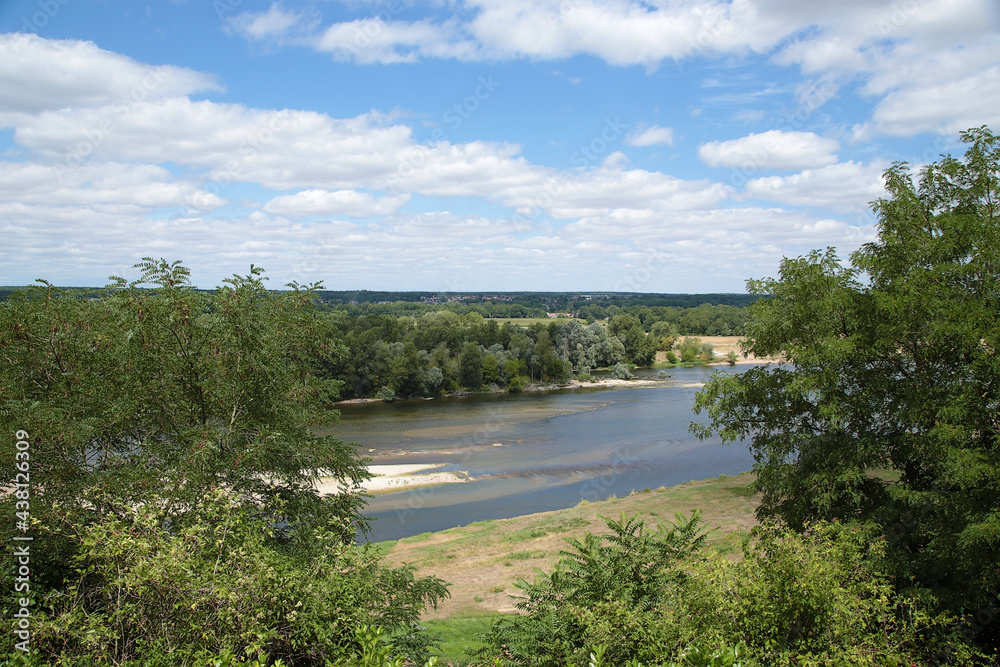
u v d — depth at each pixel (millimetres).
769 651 7207
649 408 71500
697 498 29625
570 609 9266
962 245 14273
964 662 9852
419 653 9891
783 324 17344
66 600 7609
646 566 11078
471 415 68625
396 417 67750
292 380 14102
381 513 35344
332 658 7527
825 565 7777
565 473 44125
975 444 13375
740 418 19016
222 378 12547
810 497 16703
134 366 11695
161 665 6273
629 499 31797
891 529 14148
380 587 10188
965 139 14812
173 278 12164
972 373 13641
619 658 8000
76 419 10773
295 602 7539
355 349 78188
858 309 16141
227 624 6773
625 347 111000
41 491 9625
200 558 7395
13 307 11281
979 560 11680
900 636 8297
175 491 10250
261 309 13836
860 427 16047
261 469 13016
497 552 24641
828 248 17172
